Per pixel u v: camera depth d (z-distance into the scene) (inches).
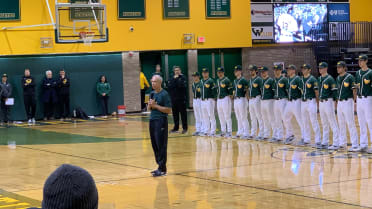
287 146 587.8
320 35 1175.0
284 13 1171.9
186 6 1114.7
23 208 319.9
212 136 701.3
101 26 892.0
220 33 1138.7
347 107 535.8
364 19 1227.9
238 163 474.0
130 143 642.8
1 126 919.7
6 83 962.7
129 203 326.6
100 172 444.8
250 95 653.9
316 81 570.9
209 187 370.6
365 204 307.1
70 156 543.8
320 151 542.9
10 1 1000.9
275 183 378.0
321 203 312.2
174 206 315.0
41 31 1021.8
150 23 1099.3
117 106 1092.5
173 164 478.0
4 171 464.4
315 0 1186.6
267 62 1172.5
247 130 668.7
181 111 741.3
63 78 1008.2
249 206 308.7
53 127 877.2
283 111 613.0
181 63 1143.0
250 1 1153.4
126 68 1094.4
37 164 499.2
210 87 697.0
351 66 1079.6
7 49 1002.7
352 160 477.4
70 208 71.9
